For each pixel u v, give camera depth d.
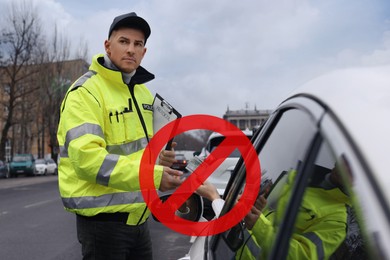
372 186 0.72
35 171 34.50
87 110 2.16
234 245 1.68
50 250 6.20
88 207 2.18
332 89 1.07
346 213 1.37
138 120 2.38
